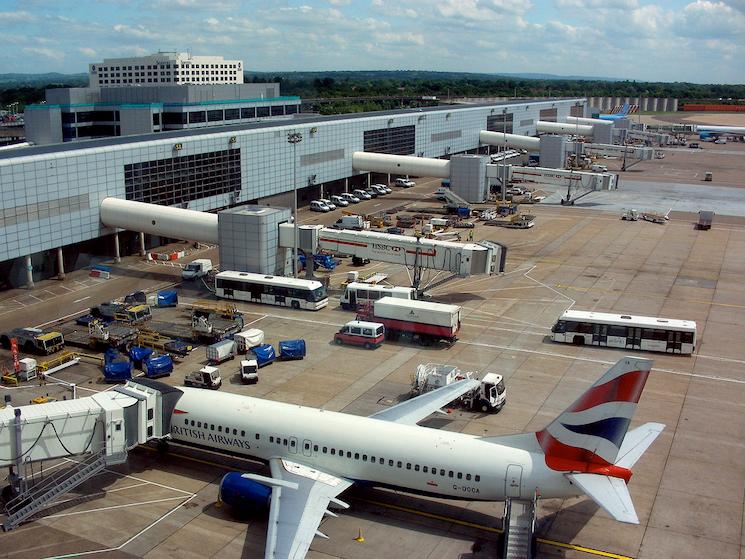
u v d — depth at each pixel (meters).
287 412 46.59
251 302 87.81
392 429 44.03
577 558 39.75
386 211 146.62
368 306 78.00
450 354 71.62
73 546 40.59
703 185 189.62
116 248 103.81
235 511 44.41
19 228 88.50
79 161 95.75
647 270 104.12
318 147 148.25
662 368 68.56
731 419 57.78
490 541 41.53
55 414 44.88
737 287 95.75
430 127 195.88
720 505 45.28
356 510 44.59
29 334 70.25
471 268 87.88
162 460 50.84
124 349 71.12
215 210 123.44
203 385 61.81
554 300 89.62
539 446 41.00
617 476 38.53
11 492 45.41
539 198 167.38
